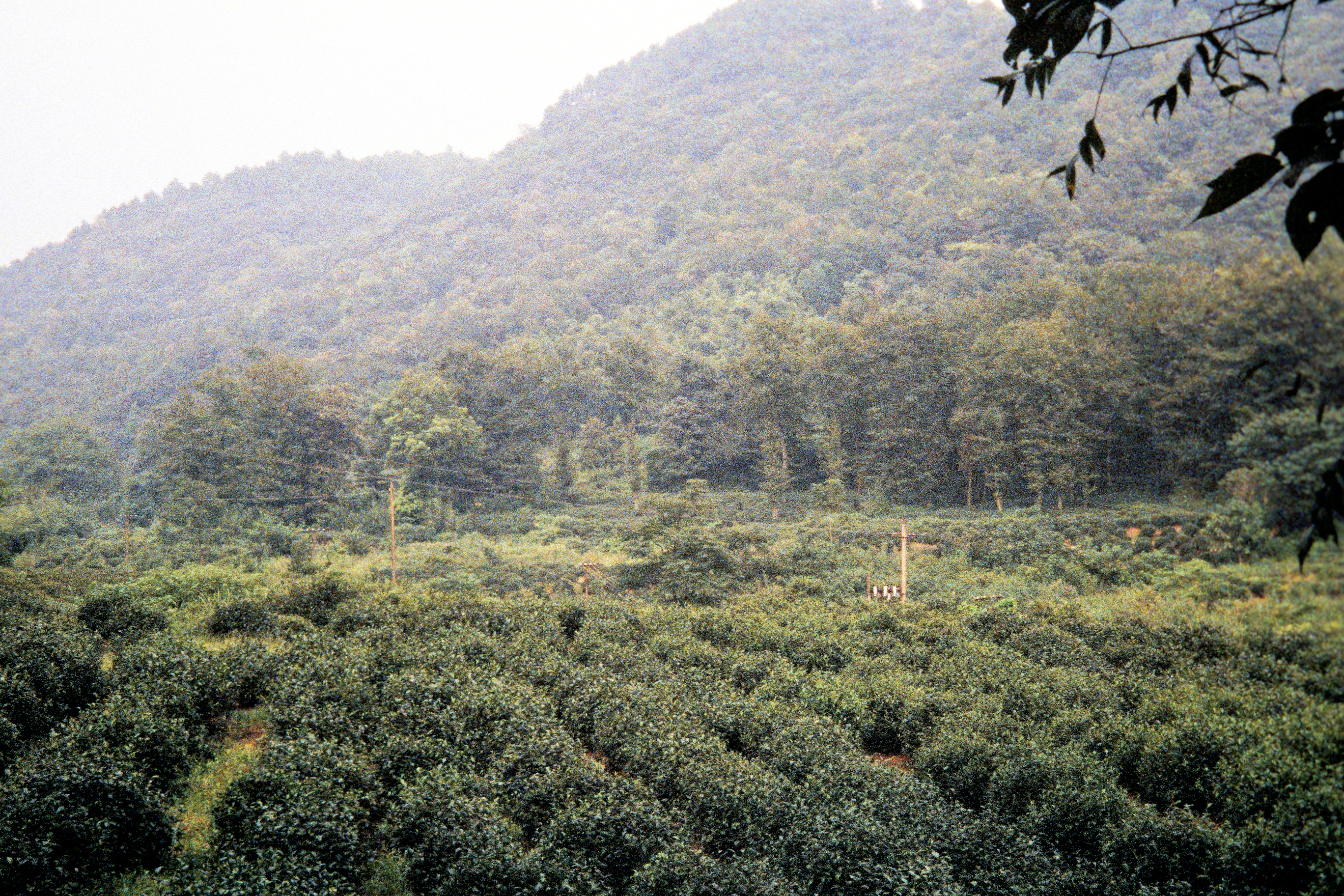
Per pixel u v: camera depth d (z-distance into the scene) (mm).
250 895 9672
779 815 12977
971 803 14938
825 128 168500
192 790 14539
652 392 67500
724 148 192375
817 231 107250
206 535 53438
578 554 48406
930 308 59250
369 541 54906
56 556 48812
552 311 114750
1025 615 23797
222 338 115375
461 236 177625
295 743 14234
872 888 10930
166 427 62281
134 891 10938
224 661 19234
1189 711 10875
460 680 18969
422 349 106938
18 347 141375
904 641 25781
